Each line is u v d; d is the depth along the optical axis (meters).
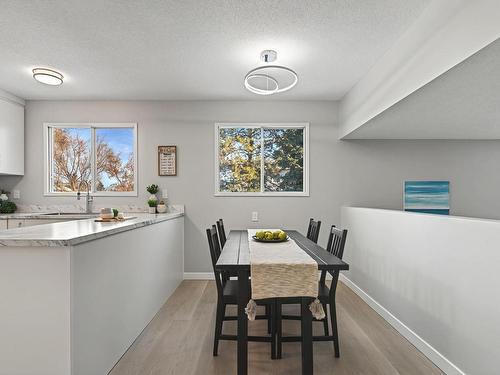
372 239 3.22
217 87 3.80
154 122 4.29
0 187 4.22
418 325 2.33
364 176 4.29
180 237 4.09
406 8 2.17
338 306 3.24
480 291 1.71
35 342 1.55
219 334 2.23
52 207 4.23
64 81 3.56
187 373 2.00
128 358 2.18
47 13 2.25
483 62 1.80
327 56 2.92
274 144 4.40
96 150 4.35
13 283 1.56
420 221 2.32
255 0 2.10
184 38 2.61
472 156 4.32
